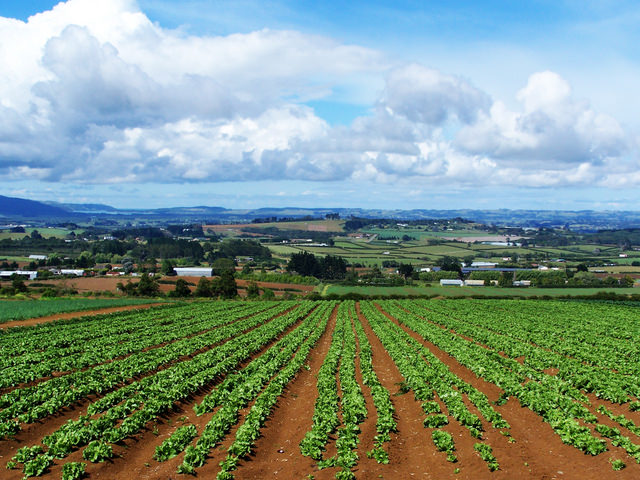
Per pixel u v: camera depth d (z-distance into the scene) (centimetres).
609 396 2142
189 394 2389
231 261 15288
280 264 16350
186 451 1606
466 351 3247
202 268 14000
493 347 3566
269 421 2008
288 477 1511
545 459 1557
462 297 9062
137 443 1772
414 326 4694
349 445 1683
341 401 2208
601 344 3681
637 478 1381
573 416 1930
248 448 1656
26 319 5456
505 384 2350
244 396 2242
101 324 4934
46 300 7812
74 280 11162
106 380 2444
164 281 11200
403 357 3106
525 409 2053
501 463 1535
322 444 1694
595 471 1448
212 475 1521
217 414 1950
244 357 3238
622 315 5612
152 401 2064
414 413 2091
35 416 1930
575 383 2383
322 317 5984
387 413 1928
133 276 12225
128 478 1503
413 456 1644
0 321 5156
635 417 1938
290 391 2497
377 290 10744
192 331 4469
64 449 1623
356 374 2841
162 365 2991
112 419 1886
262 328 4566
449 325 4766
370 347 3666
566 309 6394
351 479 1459
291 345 3575
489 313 5881
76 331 4362
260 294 10294
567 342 3650
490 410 1956
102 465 1561
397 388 2556
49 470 1532
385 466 1566
